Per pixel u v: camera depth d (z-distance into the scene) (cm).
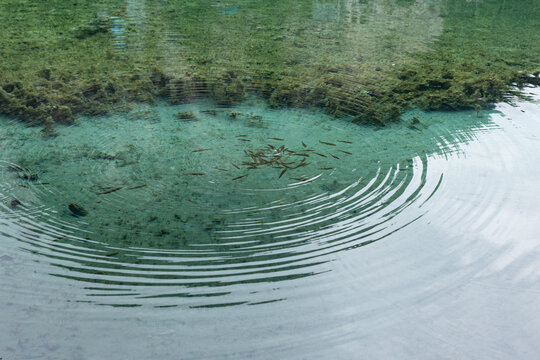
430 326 244
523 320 249
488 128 488
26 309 244
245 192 367
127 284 264
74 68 605
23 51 657
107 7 933
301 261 288
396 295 264
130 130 468
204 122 492
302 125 491
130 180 378
